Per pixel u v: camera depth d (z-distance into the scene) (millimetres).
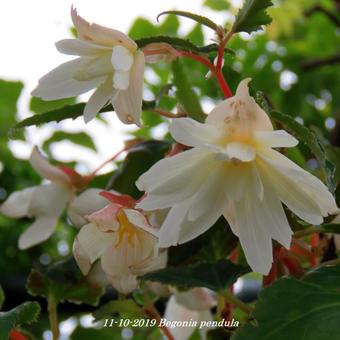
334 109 801
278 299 291
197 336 471
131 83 295
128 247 310
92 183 438
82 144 601
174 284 329
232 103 279
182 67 368
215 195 287
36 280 383
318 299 290
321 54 827
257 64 790
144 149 394
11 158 729
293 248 362
